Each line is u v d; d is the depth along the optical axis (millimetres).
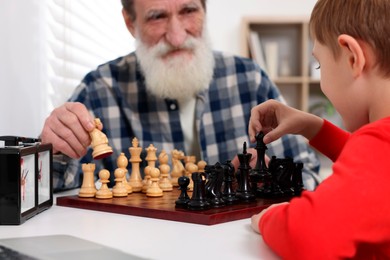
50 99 1627
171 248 651
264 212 733
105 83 1692
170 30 1549
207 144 1701
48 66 1624
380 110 714
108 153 1018
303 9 3678
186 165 1226
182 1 1544
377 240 578
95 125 1033
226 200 903
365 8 713
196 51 1588
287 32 3652
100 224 803
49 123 1155
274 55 3512
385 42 695
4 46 1343
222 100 1743
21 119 1434
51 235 721
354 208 568
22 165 818
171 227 777
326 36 765
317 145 1125
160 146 1664
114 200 967
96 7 2094
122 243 675
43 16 1558
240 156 956
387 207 573
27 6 1455
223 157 1706
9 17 1364
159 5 1537
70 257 605
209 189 875
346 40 708
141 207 874
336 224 563
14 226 787
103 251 632
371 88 719
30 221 831
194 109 1709
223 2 3668
